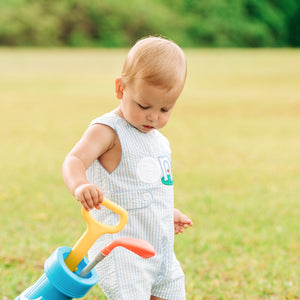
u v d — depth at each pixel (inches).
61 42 2447.1
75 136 517.0
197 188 326.0
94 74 1196.5
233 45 2694.4
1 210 267.7
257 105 761.0
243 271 195.3
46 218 255.0
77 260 100.4
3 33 2321.6
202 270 194.7
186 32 2615.7
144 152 117.3
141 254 97.3
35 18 2377.0
